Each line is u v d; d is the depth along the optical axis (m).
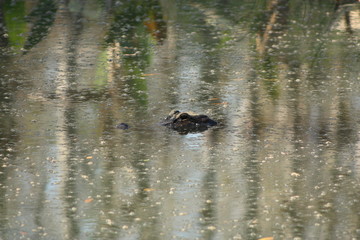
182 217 8.41
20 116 12.77
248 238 7.82
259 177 9.73
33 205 8.80
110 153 10.77
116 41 20.27
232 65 17.30
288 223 8.20
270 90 14.79
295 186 9.38
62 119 12.59
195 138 11.55
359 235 7.86
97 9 25.45
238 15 24.30
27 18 23.70
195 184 9.48
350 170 9.96
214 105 13.59
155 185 9.45
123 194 9.14
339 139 11.38
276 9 25.38
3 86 15.12
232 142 11.31
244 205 8.75
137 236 7.89
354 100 13.88
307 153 10.72
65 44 19.83
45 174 9.87
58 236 7.92
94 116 12.82
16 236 7.93
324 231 7.97
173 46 19.64
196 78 15.93
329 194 9.08
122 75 16.22
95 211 8.61
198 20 23.45
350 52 18.70
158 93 14.55
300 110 13.18
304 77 16.02
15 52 18.83
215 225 8.17
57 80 15.70
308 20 23.36
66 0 27.20
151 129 12.05
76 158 10.53
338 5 25.94
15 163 10.30
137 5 26.27
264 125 12.23
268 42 20.14
